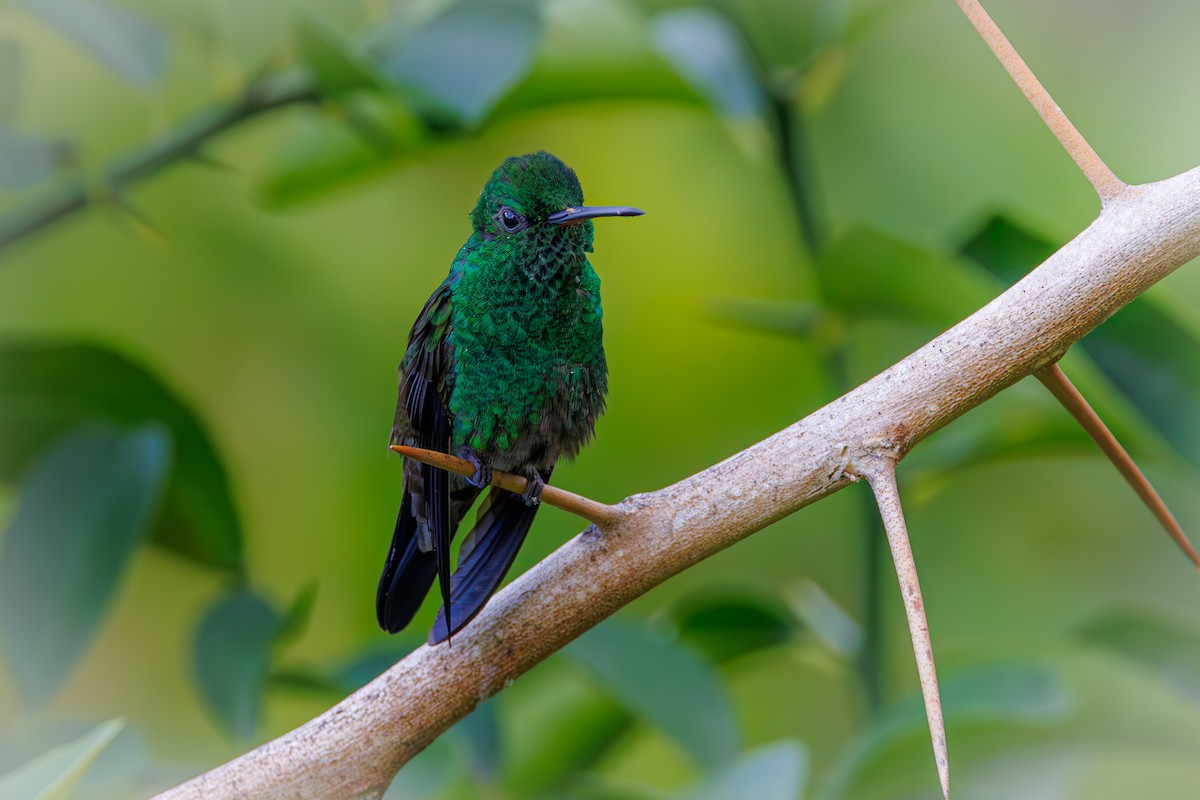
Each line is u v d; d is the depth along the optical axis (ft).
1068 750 7.57
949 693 7.51
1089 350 7.43
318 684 7.57
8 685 7.59
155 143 7.61
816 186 7.84
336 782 7.28
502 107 7.69
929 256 7.51
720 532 7.29
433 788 7.53
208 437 7.63
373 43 7.61
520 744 7.62
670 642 7.54
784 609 7.59
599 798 7.56
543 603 7.30
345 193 7.82
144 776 7.51
